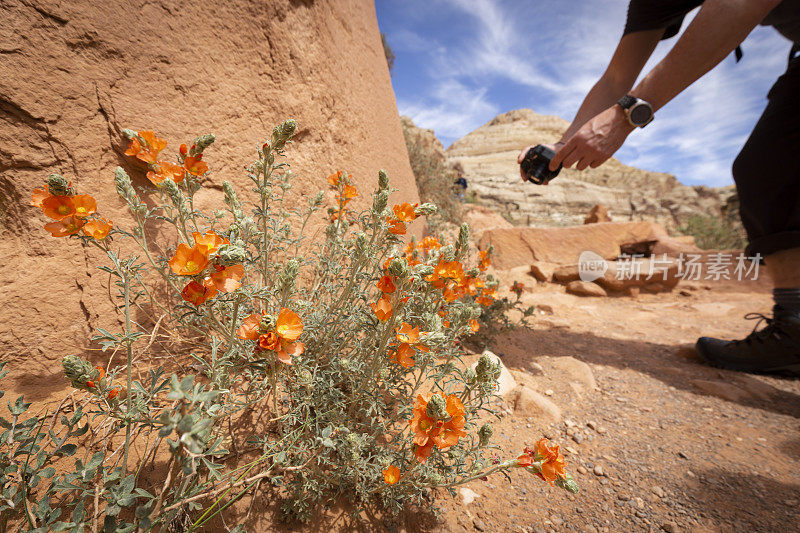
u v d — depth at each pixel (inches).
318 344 65.4
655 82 101.8
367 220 73.6
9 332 55.2
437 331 52.9
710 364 145.3
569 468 77.2
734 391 119.8
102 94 63.9
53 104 58.7
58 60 59.1
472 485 66.6
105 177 64.9
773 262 130.2
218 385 41.8
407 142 339.3
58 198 41.3
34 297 57.2
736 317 215.5
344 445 51.7
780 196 124.6
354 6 161.6
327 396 57.0
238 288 40.5
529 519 61.7
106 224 43.6
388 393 67.1
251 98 89.1
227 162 83.0
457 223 347.6
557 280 288.8
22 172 56.8
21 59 55.8
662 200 2119.8
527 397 95.3
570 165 118.6
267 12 93.3
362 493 54.1
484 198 1801.2
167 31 72.9
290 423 52.9
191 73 76.9
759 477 79.3
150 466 49.2
